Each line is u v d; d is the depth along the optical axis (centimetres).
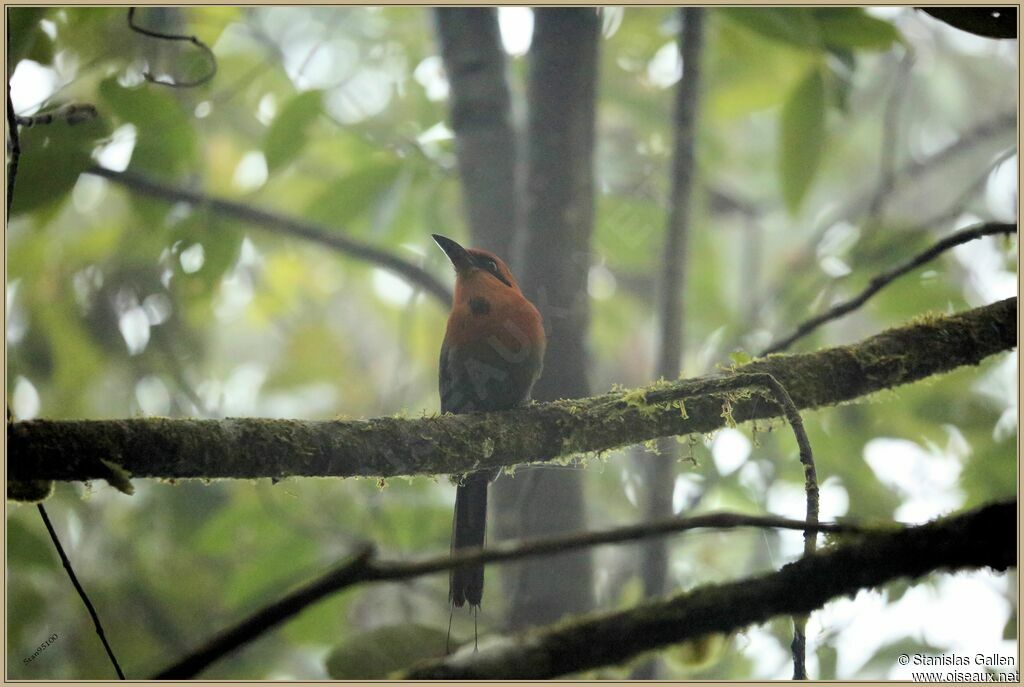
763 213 1770
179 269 1116
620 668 460
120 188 1152
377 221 1109
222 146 1412
